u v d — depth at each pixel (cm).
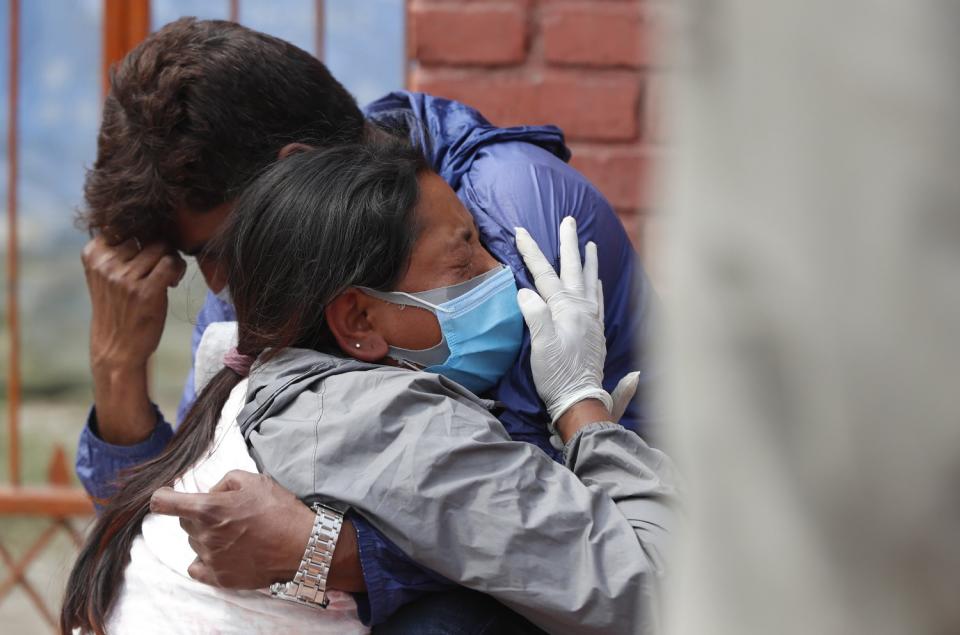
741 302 78
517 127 330
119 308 340
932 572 75
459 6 488
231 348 299
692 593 86
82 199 339
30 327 1478
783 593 79
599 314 290
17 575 615
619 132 488
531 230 298
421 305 271
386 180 270
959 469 74
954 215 72
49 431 1247
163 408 1181
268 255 267
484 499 240
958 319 73
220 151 298
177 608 252
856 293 75
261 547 239
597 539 240
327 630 247
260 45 304
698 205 80
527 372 283
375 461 245
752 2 76
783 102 76
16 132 598
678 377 85
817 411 77
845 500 76
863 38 73
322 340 277
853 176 74
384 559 242
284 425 254
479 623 254
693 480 84
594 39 486
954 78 71
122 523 272
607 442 262
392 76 748
